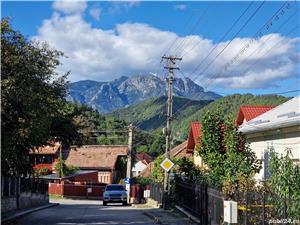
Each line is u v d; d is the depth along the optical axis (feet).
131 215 102.42
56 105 87.81
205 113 93.81
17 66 72.13
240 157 75.92
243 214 54.34
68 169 256.52
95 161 280.72
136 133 285.43
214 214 65.21
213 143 91.15
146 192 162.20
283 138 75.87
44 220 87.10
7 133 73.67
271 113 86.22
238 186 63.21
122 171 287.07
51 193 248.73
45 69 75.92
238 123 104.42
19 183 111.86
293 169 49.60
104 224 79.05
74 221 85.10
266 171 79.92
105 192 161.38
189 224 76.74
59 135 118.11
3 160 79.20
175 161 138.00
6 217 86.22
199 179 89.25
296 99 88.89
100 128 316.40
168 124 121.39
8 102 70.90
